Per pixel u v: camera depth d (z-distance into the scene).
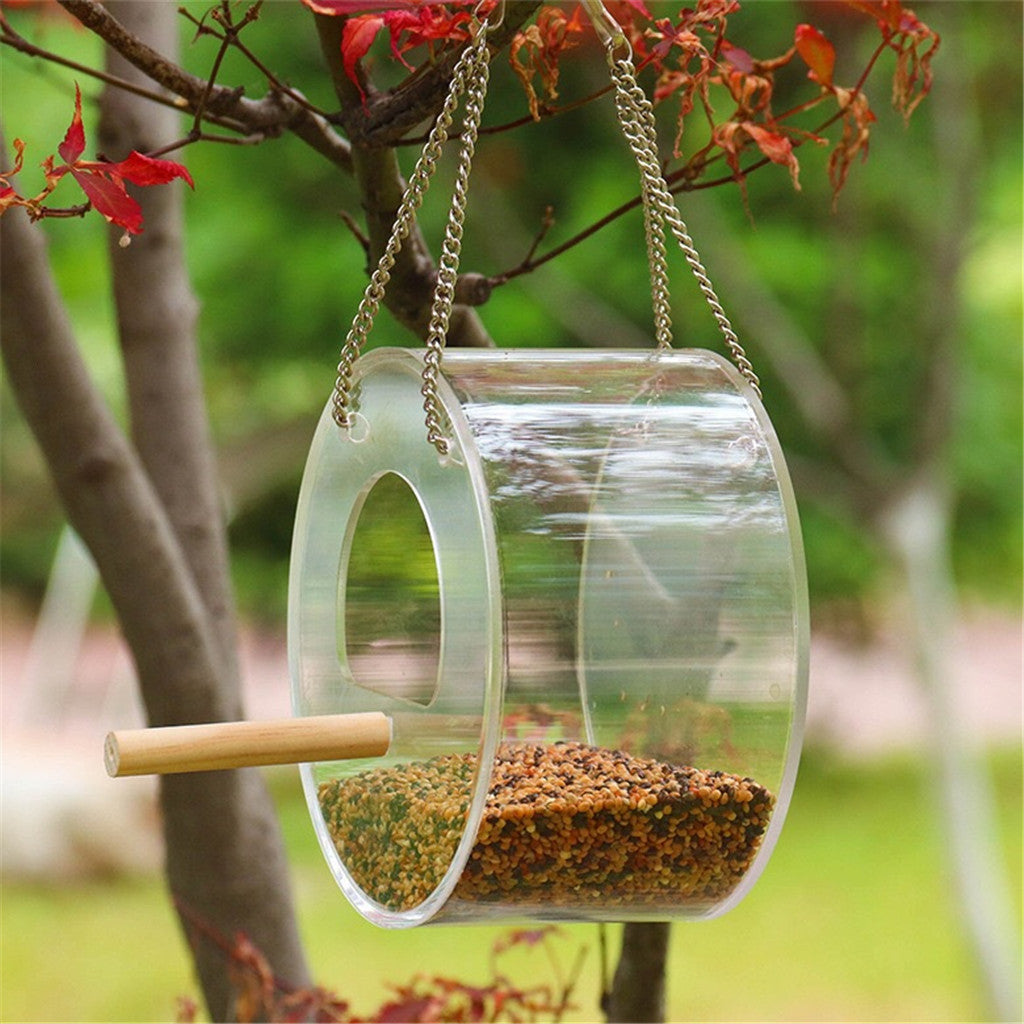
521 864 1.25
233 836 1.47
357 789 1.30
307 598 1.34
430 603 1.26
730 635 1.25
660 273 1.30
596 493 1.25
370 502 1.29
